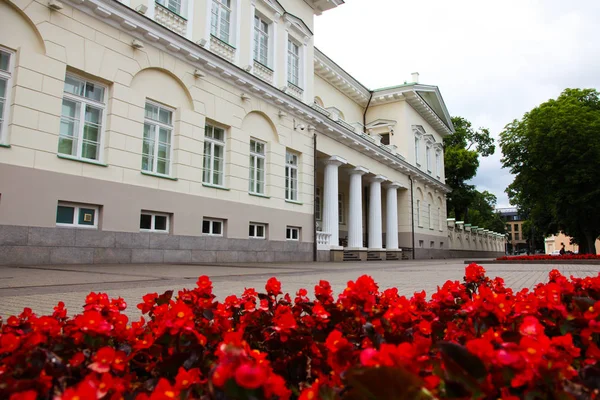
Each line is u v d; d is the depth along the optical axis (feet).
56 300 16.63
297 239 67.31
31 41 35.09
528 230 279.90
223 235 52.95
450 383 4.01
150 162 45.16
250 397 3.61
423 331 7.07
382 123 114.21
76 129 38.37
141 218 43.32
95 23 39.52
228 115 54.19
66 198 36.24
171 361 5.98
